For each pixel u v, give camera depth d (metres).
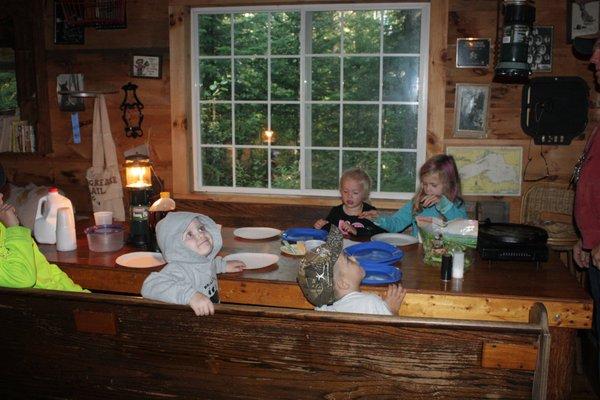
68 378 1.60
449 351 1.36
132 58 3.95
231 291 2.09
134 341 1.53
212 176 4.03
